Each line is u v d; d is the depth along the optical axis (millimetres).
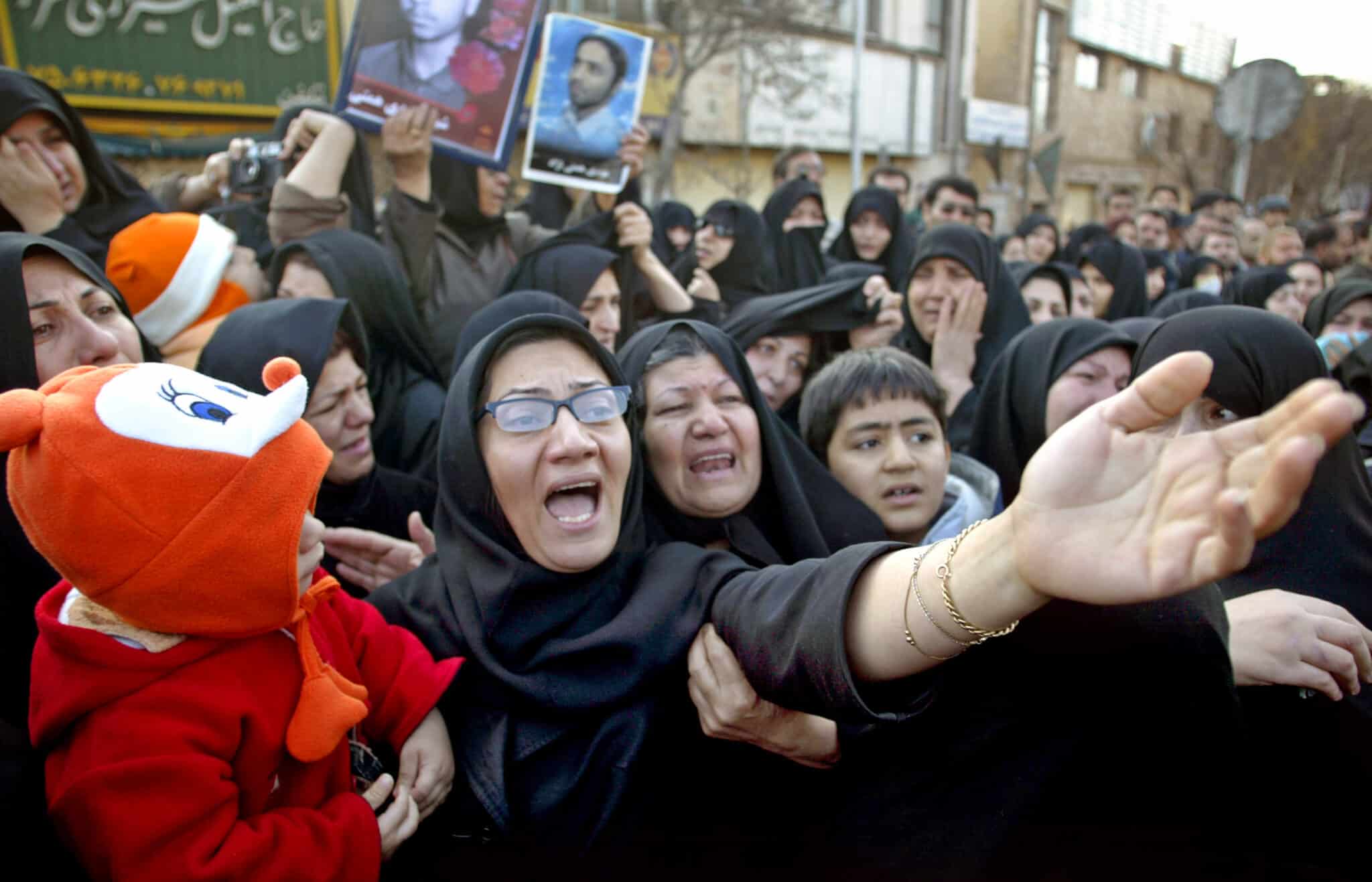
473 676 1330
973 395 2801
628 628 1259
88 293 1539
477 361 1353
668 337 1653
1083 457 769
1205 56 17578
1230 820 1297
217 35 10312
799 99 15969
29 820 967
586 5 13039
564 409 1303
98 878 948
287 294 2375
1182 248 7652
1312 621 1253
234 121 10906
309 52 10945
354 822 1056
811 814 1352
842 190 17312
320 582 1165
